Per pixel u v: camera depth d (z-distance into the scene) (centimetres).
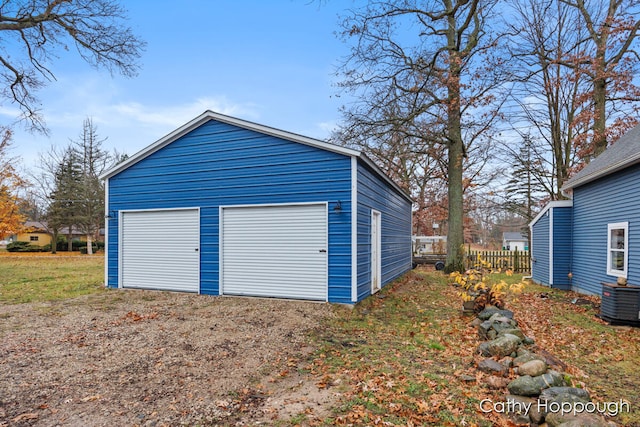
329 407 328
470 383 384
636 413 331
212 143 875
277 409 326
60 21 1228
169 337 534
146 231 946
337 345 517
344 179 751
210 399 345
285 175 803
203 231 879
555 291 1093
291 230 796
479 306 700
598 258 958
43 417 311
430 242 3073
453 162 1412
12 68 1322
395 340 548
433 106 1400
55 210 2944
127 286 964
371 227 883
